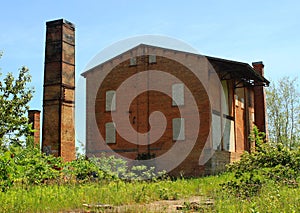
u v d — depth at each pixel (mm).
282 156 13188
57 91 18938
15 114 20922
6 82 21734
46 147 18594
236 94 28531
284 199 8172
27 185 12078
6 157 9969
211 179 17281
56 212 8359
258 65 33031
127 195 10836
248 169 12500
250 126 30656
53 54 19359
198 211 8484
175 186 14055
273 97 38031
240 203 8406
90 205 9062
